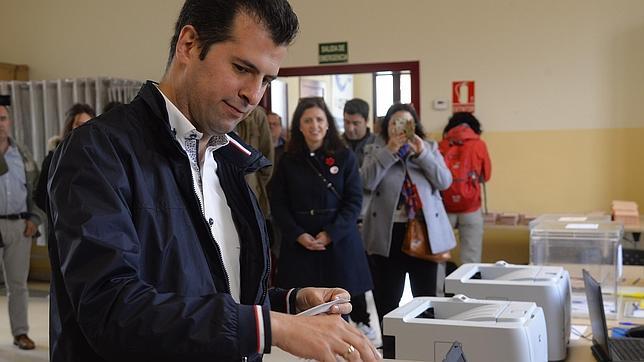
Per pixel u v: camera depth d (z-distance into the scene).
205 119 1.35
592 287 2.31
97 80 6.53
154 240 1.26
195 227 1.34
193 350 1.09
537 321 2.06
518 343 1.92
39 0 7.25
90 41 7.14
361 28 6.41
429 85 6.29
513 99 6.12
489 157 5.88
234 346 1.11
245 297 1.51
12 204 4.59
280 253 3.97
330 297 1.54
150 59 6.98
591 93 5.97
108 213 1.15
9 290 4.65
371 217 4.14
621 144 5.93
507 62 6.12
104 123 1.27
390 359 1.95
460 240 5.58
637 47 5.85
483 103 6.19
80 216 1.14
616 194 5.95
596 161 5.99
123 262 1.13
